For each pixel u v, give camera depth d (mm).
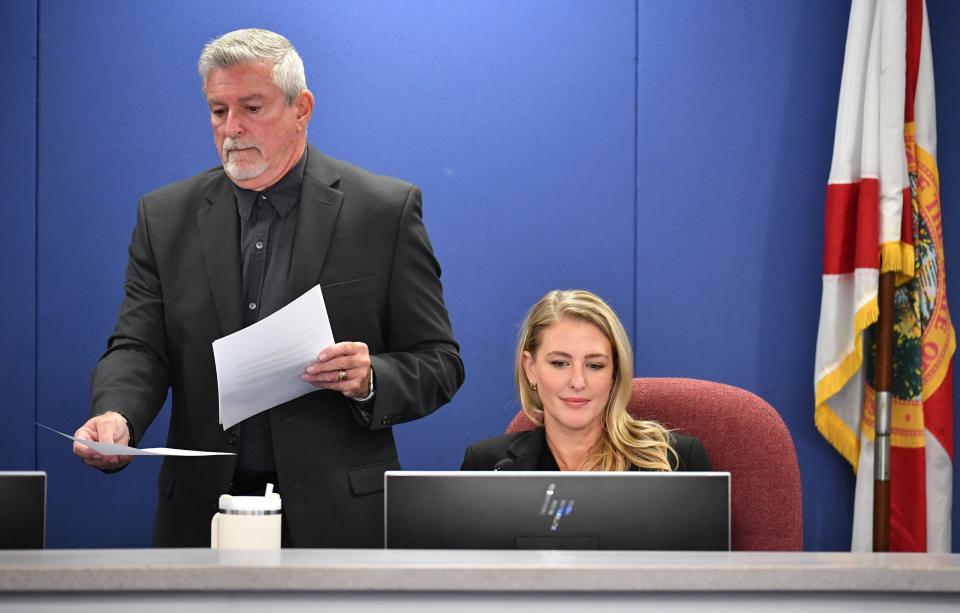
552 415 4023
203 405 4145
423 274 4320
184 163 6215
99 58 6188
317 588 2320
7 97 6164
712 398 4469
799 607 2416
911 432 6215
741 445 4402
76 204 6176
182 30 6227
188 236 4254
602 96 6438
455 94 6363
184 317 4172
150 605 2332
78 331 6164
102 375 4039
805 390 6504
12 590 2297
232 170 4062
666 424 4473
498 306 6367
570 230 6414
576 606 2379
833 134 6512
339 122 6301
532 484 2867
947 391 6230
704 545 2859
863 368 6355
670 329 6461
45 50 6180
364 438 4172
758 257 6492
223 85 4000
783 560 2529
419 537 2852
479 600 2371
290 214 4215
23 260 6160
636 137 6457
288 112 4090
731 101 6492
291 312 3578
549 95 6410
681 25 6477
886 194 6094
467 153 6367
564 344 3990
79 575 2297
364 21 6320
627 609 2385
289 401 4070
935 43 6582
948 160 6543
